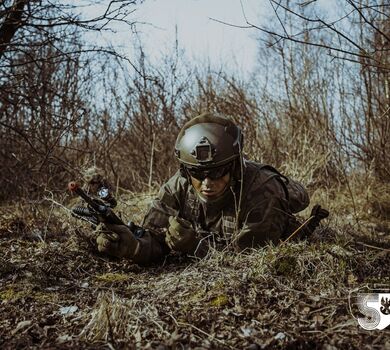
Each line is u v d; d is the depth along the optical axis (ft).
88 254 15.10
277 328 10.50
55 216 18.80
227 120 13.91
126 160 30.66
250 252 13.91
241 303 11.57
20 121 26.25
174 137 30.09
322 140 27.43
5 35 22.22
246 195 13.97
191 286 12.45
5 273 13.82
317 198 24.26
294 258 13.03
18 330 10.80
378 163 26.40
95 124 30.07
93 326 10.50
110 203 14.16
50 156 23.68
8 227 18.06
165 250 14.78
